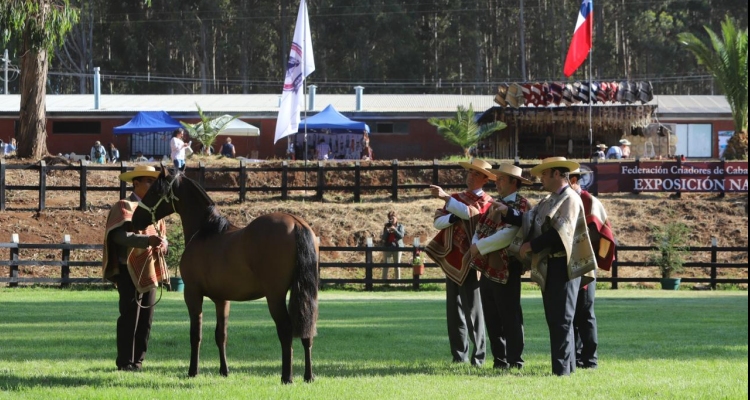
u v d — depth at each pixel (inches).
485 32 3100.4
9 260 940.6
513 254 375.2
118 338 391.5
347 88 2952.8
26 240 1069.1
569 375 362.3
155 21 2974.9
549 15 3125.0
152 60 3006.9
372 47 2999.5
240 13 3046.3
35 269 1023.6
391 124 1911.9
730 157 1464.1
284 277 336.5
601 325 588.7
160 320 615.5
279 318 337.1
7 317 628.1
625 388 325.1
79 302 774.5
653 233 1039.6
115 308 706.8
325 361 422.9
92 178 1274.6
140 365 397.1
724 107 1929.1
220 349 370.6
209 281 357.1
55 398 311.6
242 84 3061.0
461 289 403.2
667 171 1240.8
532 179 1273.4
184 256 366.6
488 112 1526.8
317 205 1200.2
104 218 1133.1
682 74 3048.7
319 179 1232.8
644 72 3112.7
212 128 1556.3
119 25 2960.1
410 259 1091.3
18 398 312.3
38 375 371.2
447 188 1245.7
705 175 1239.5
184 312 679.1
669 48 2994.6
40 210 1133.7
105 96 2097.7
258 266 339.9
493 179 409.1
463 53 3095.5
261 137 1897.1
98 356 438.0
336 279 973.8
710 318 640.4
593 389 323.9
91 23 2945.4
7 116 1921.8
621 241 1146.0
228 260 348.5
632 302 816.3
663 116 1876.2
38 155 1342.3
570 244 354.0
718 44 1534.2
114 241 382.9
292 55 1197.7
